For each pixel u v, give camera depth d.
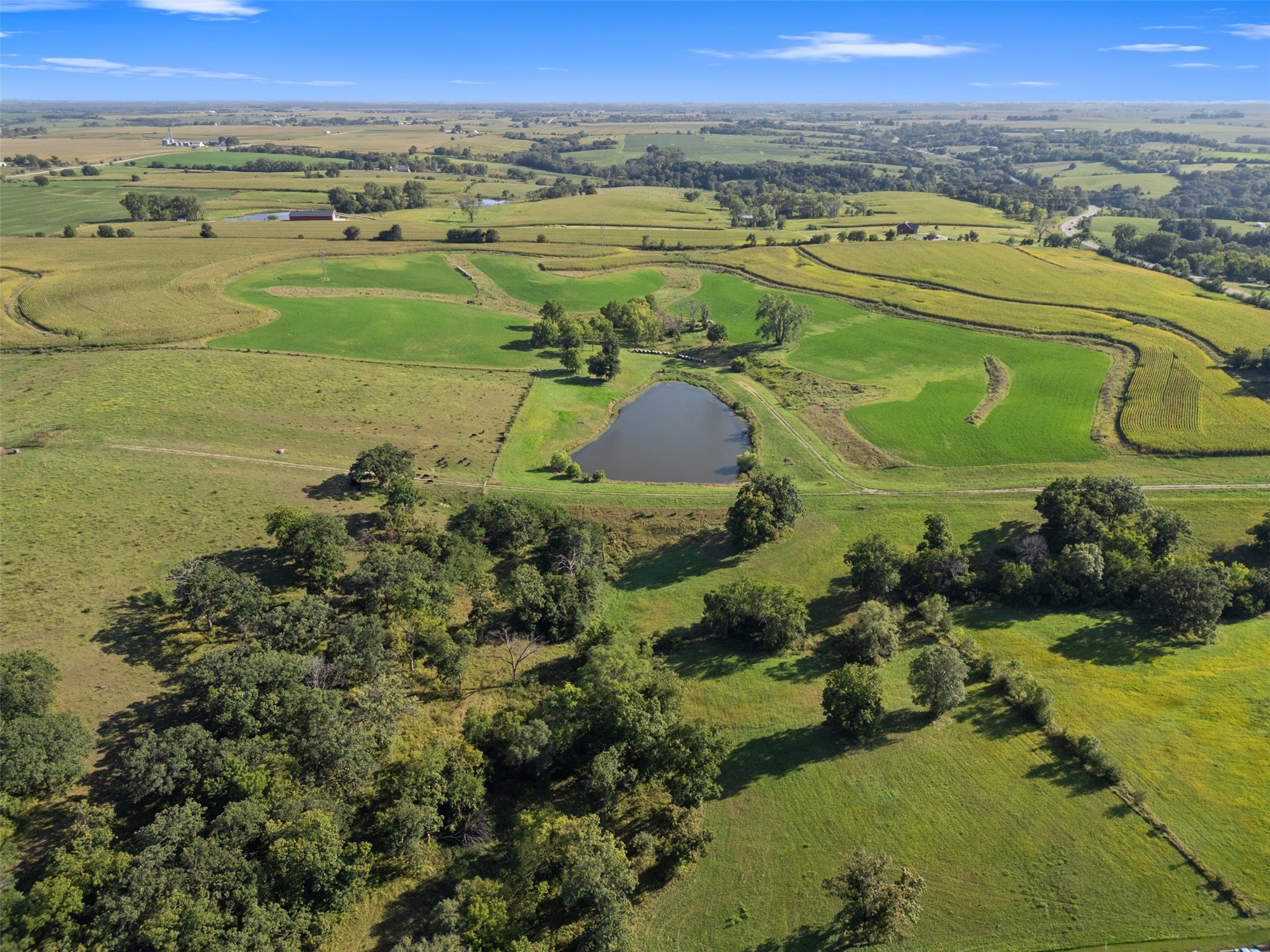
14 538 81.25
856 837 55.91
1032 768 61.38
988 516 101.38
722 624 80.31
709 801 59.81
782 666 76.31
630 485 109.56
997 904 50.50
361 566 80.81
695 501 104.56
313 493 98.00
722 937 49.34
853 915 48.91
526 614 78.31
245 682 59.72
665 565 94.19
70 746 53.28
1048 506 94.88
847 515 102.38
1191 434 118.88
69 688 62.78
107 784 55.16
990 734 65.12
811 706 70.31
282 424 116.38
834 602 86.62
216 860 46.72
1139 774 60.09
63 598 73.00
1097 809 57.16
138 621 71.44
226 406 119.88
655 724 61.72
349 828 53.81
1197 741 63.16
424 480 105.31
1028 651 75.75
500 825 57.44
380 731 60.31
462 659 69.56
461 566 84.69
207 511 90.62
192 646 69.19
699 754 59.12
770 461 119.38
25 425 108.38
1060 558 86.50
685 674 75.38
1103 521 91.31
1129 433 120.88
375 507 96.94
